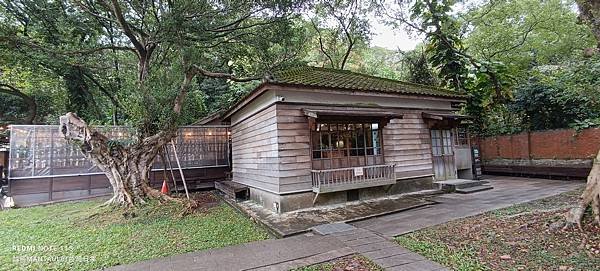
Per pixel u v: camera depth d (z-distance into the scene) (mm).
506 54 15898
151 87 8195
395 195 8750
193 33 7938
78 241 5359
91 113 15305
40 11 10484
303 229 5691
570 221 4578
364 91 8297
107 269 4098
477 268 3561
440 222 5730
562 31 14789
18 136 9375
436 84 15625
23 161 9398
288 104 7523
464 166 10891
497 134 13273
